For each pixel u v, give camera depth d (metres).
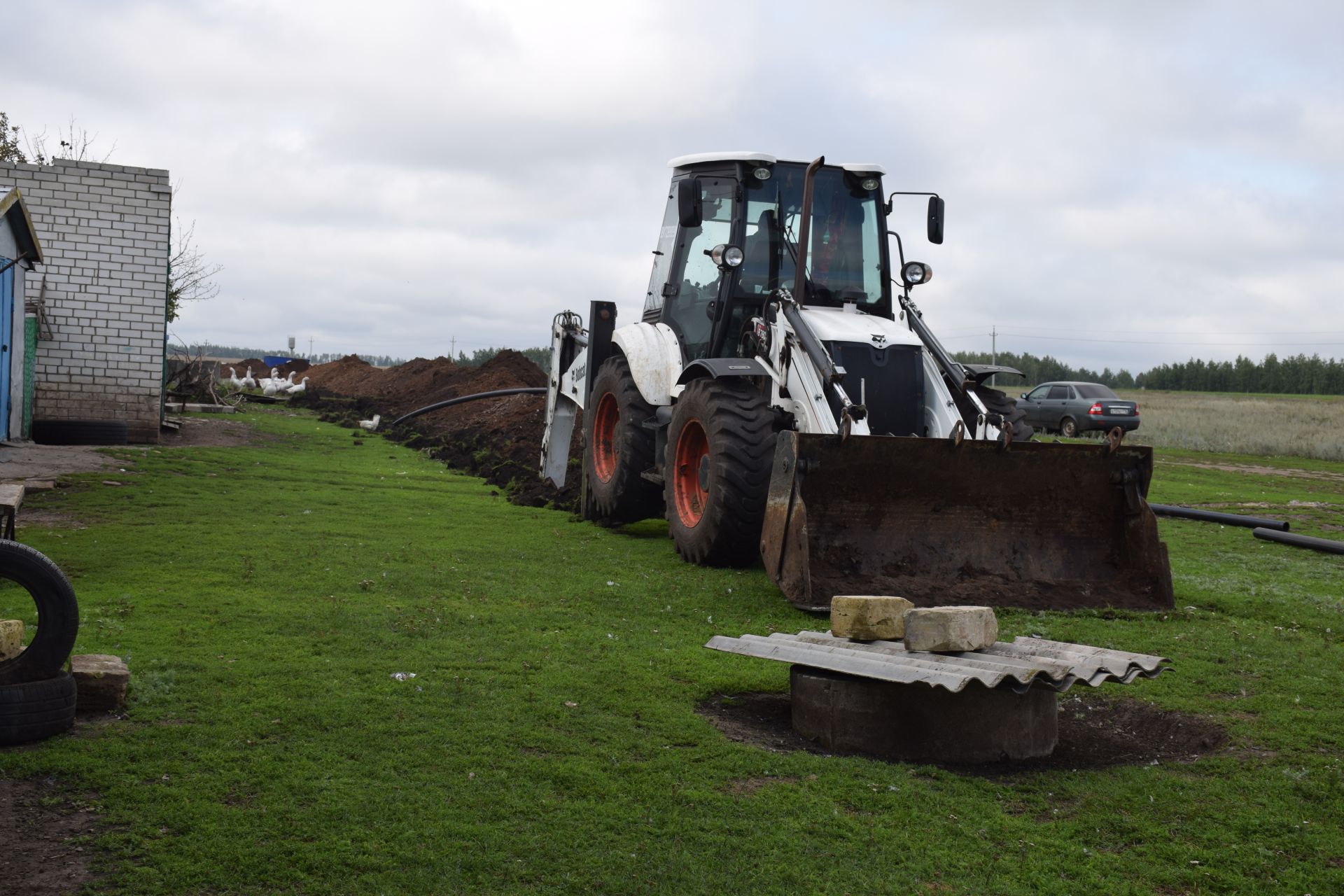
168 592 6.97
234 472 13.80
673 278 10.49
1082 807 4.16
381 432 22.50
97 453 14.48
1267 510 15.24
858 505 7.51
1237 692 5.75
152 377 16.95
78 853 3.37
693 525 9.09
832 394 8.11
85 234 16.61
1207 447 29.56
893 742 4.69
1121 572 7.88
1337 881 3.57
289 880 3.26
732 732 4.90
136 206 16.78
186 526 9.66
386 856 3.43
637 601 7.46
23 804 3.68
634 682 5.47
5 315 14.32
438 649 5.91
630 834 3.68
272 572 7.79
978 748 4.71
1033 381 115.69
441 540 9.73
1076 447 7.66
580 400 12.23
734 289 9.46
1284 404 59.16
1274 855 3.76
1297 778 4.45
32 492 11.02
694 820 3.80
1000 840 3.80
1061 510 7.86
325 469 15.06
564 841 3.60
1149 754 4.93
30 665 4.32
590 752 4.44
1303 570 9.96
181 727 4.46
